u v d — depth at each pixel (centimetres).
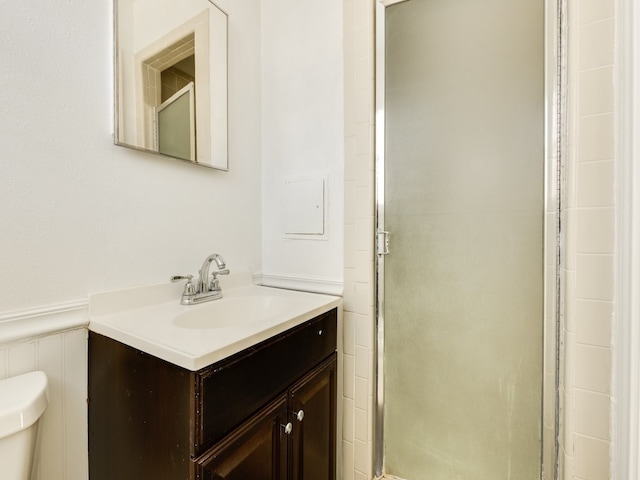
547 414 95
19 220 75
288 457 87
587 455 86
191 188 115
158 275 104
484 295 104
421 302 114
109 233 92
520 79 98
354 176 121
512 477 101
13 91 73
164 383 67
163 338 72
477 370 106
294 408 90
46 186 79
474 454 106
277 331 83
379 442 121
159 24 103
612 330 82
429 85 112
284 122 140
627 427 77
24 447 62
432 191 112
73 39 83
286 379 88
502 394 102
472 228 106
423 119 113
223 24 126
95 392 85
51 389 80
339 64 125
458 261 108
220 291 117
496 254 103
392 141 118
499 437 103
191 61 113
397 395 119
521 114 98
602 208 83
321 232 130
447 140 109
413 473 116
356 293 121
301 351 95
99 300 89
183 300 105
